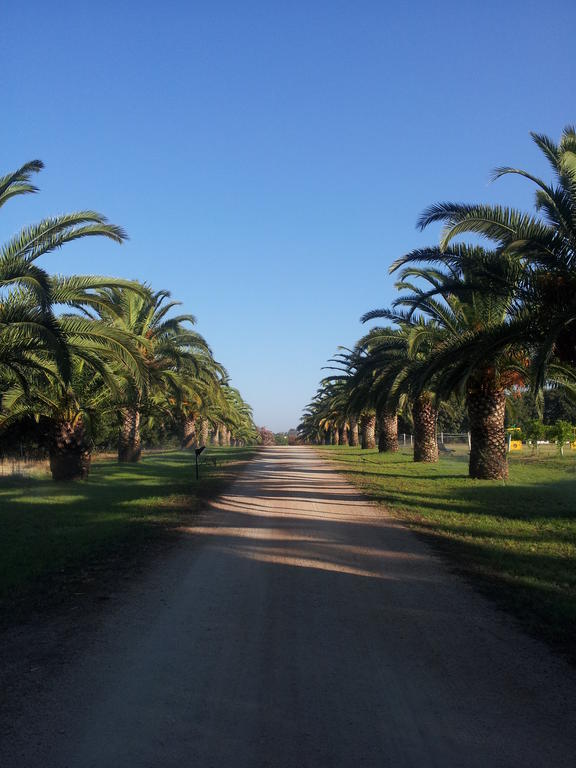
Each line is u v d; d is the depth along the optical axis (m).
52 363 17.48
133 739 3.94
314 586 7.68
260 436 167.12
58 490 18.44
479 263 14.99
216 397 36.50
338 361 44.56
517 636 5.88
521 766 3.66
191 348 33.28
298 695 4.59
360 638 5.83
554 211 13.41
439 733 4.04
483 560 9.02
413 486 20.11
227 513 14.03
